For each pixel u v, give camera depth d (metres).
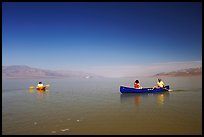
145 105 24.86
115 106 24.52
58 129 16.28
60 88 48.78
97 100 28.97
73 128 16.45
